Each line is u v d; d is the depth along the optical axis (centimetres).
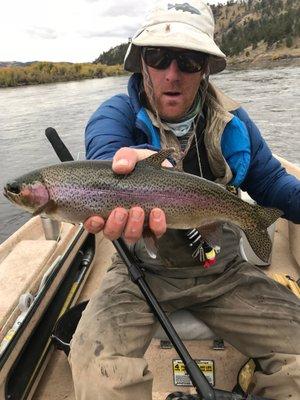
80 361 61
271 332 69
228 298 72
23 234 113
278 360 68
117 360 59
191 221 59
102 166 55
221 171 75
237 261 77
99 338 62
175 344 62
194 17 71
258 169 80
